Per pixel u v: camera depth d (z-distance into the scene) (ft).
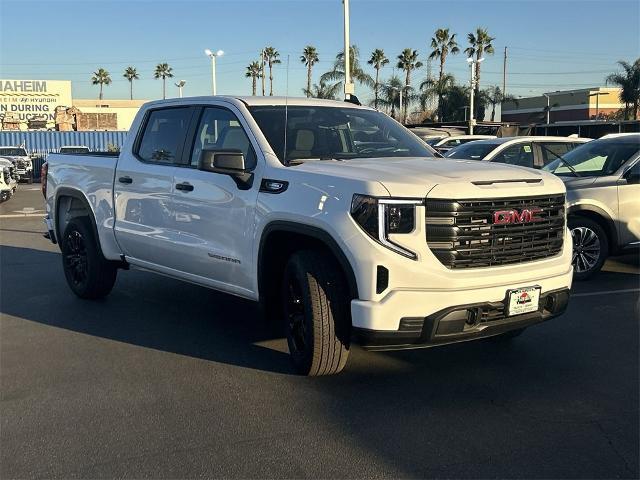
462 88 147.95
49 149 134.31
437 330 13.21
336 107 18.80
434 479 10.96
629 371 15.88
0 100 200.03
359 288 13.21
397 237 12.99
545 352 17.30
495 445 12.12
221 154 15.69
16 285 26.45
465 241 13.39
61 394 14.85
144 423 13.28
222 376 15.87
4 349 18.16
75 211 24.27
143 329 20.02
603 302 22.39
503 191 13.78
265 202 15.43
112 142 138.00
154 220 19.44
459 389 14.84
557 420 13.16
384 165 15.08
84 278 23.35
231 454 11.92
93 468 11.50
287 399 14.38
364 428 12.90
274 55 164.35
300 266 14.58
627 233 25.49
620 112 170.91
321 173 14.43
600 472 11.13
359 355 17.24
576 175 27.40
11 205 63.98
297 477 11.10
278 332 19.65
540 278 14.25
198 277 18.31
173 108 19.83
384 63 185.68
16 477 11.21
